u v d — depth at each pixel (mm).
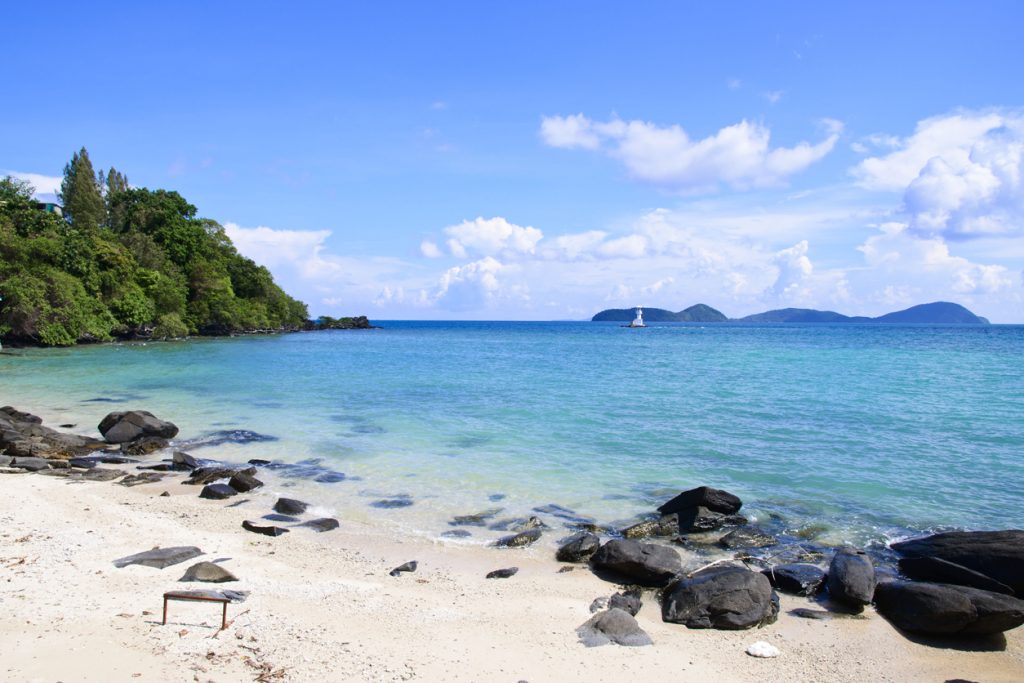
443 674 7160
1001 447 20094
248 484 15438
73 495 14141
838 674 7844
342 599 9305
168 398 29953
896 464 18094
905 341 97000
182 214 99750
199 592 8391
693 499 13672
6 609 8078
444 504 14523
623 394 32031
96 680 6461
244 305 108438
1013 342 91875
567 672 7430
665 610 9430
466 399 30203
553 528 13070
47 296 60844
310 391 32875
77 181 96562
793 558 11664
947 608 8797
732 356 61594
